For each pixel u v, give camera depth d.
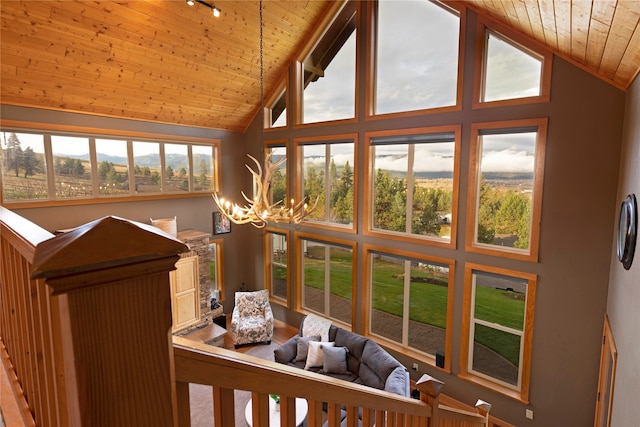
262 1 4.90
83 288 0.48
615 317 3.01
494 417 4.41
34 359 0.97
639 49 2.25
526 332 4.09
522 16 3.30
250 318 6.48
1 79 4.06
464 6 4.23
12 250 1.09
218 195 7.00
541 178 3.85
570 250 3.74
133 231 0.53
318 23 5.78
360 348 4.88
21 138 4.55
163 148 6.13
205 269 6.21
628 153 2.96
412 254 5.08
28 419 1.06
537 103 3.80
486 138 4.32
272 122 7.02
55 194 4.90
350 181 5.86
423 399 1.70
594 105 3.46
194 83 5.58
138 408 0.56
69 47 4.11
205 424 2.83
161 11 4.30
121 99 5.15
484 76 4.26
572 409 3.84
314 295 6.70
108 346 0.52
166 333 0.58
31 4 3.55
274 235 7.33
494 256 4.29
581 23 2.47
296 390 0.91
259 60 5.88
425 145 4.88
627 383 2.28
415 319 5.22
